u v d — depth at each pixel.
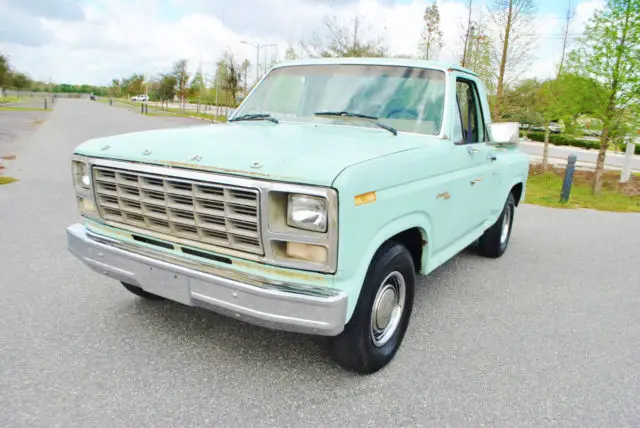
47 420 2.66
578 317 4.46
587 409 3.04
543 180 19.84
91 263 3.30
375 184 2.77
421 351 3.66
